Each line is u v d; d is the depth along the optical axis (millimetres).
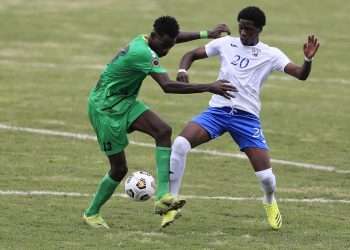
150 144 41469
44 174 34562
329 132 45375
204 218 28625
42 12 82188
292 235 26688
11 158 37156
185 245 24984
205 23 78750
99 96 26391
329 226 28031
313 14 85812
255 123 27297
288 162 38688
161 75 25594
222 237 26109
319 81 59969
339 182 35281
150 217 28562
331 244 25641
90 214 27172
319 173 36844
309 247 25219
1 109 48000
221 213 29438
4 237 25328
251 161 27328
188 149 26828
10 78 57156
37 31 73875
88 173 35125
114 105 26188
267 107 51344
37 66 61656
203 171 36438
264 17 27219
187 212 29391
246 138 27203
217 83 25422
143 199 26438
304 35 75938
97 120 26406
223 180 34938
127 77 25922
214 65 64062
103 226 26969
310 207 30875
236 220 28531
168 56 66062
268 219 27438
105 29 75750
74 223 27328
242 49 27469
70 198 30875
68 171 35312
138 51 25547
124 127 26203
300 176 36219
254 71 27250
